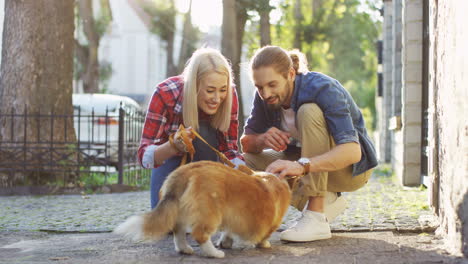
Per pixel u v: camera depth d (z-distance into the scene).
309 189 4.41
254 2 11.02
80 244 4.72
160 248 4.34
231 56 11.00
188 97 4.50
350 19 24.88
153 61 42.66
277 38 17.20
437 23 5.09
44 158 9.91
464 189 3.81
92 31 23.59
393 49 11.34
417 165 9.01
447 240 4.29
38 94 10.06
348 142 4.30
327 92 4.39
